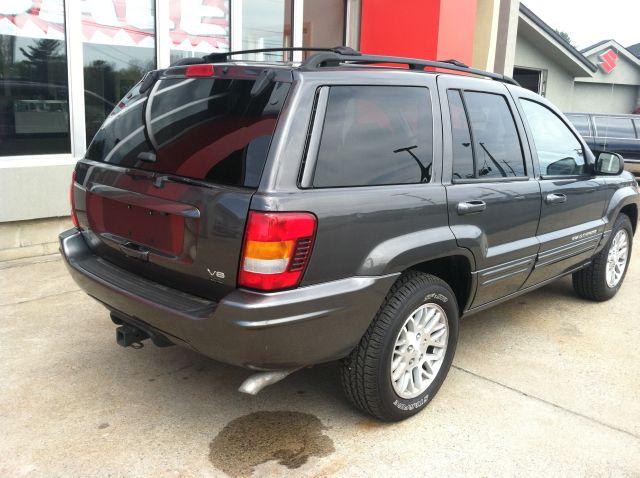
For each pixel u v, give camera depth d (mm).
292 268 2457
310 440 2947
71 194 3424
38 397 3246
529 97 4008
